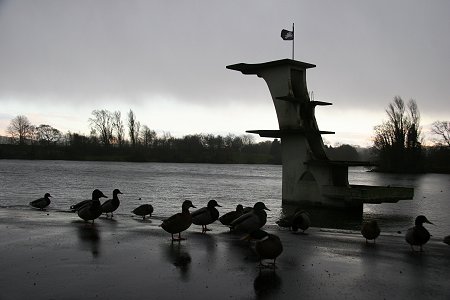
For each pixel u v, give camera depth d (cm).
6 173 7825
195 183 6556
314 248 1318
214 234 1538
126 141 18062
